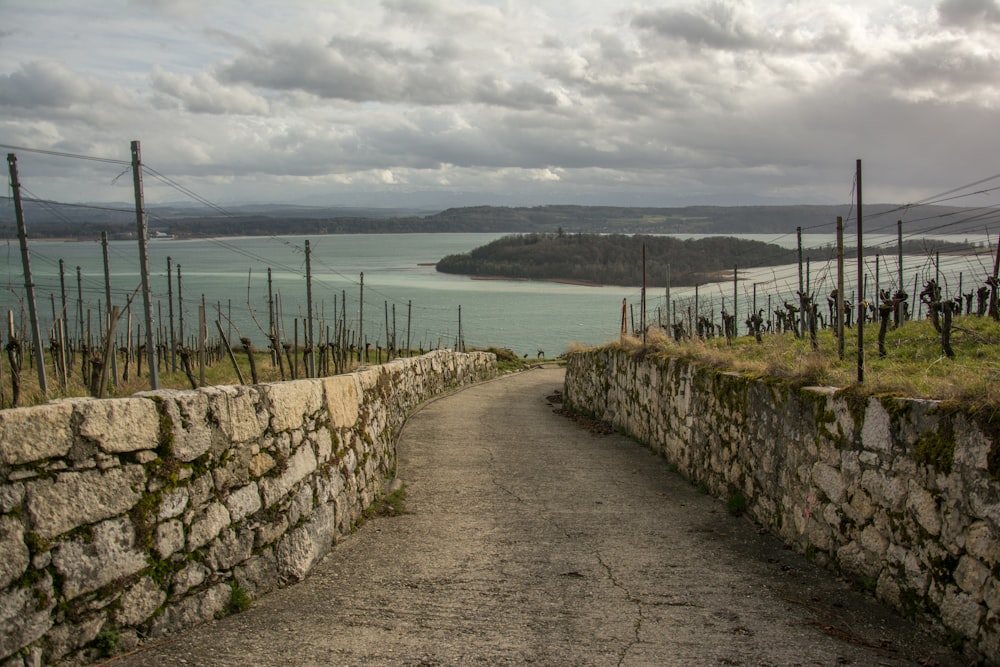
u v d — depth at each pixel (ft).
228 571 17.60
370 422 31.53
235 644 15.49
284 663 14.75
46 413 13.12
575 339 241.14
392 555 23.38
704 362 36.60
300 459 21.72
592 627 17.66
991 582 15.21
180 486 16.12
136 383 55.67
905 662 15.78
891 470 19.08
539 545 25.09
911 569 18.08
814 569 22.41
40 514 12.86
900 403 18.88
